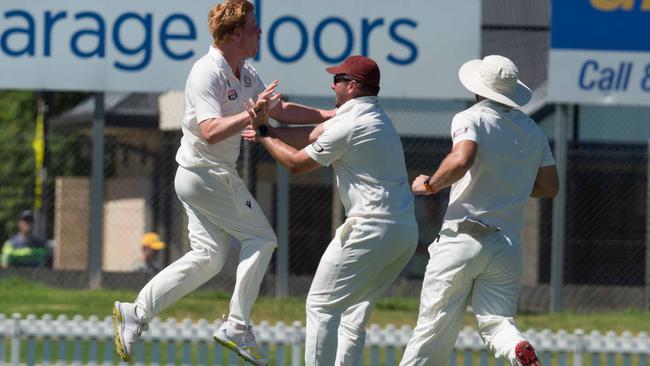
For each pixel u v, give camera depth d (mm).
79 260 49500
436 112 45312
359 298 22281
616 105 44594
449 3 44031
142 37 43844
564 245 45094
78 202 49562
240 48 20844
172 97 47156
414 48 44000
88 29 43875
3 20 43875
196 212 21734
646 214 45781
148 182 47875
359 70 21562
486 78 22828
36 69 43938
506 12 45125
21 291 44375
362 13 43812
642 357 30062
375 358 30188
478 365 32031
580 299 45344
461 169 21984
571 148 46125
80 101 61719
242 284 21250
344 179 21656
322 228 45312
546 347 30234
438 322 23141
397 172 21750
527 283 45812
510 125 22828
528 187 23109
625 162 46031
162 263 47281
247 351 21250
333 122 21438
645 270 45594
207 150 21031
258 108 20578
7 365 30453
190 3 43875
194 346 31422
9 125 85188
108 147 48531
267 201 45125
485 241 22672
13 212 57406
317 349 21672
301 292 44625
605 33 44375
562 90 44406
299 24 43688
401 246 21641
